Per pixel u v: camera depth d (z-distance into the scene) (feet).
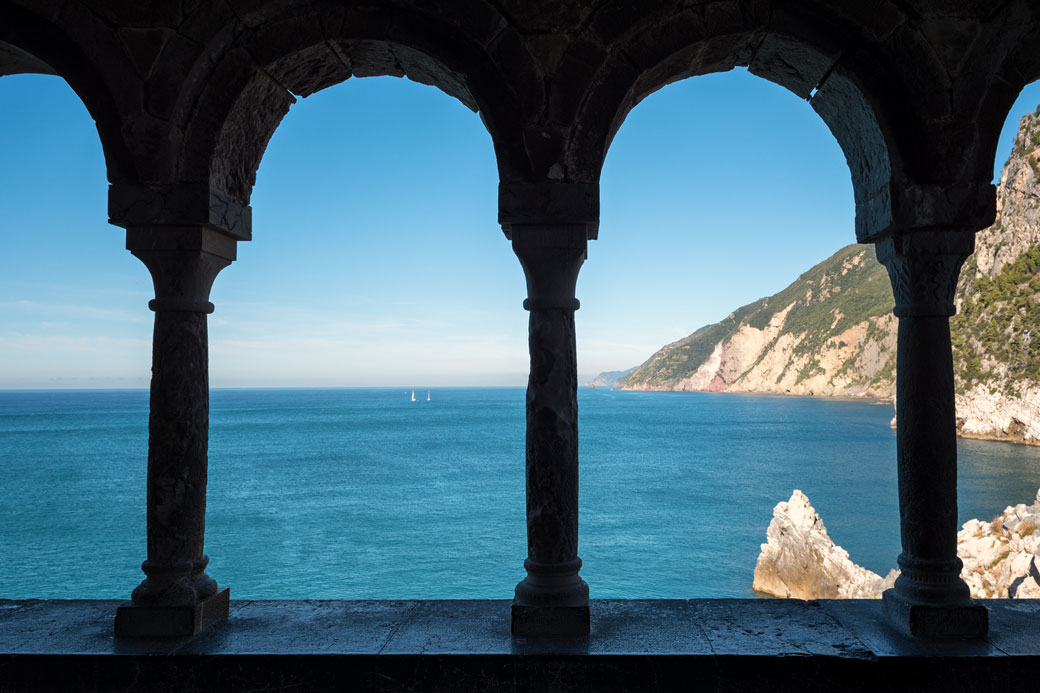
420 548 98.12
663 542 104.01
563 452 12.72
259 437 291.79
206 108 13.08
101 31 12.94
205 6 12.87
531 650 11.70
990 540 52.70
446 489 150.20
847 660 11.32
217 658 11.66
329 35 13.10
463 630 12.68
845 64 12.85
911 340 12.85
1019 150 235.81
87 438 283.38
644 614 13.44
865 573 62.13
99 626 12.98
